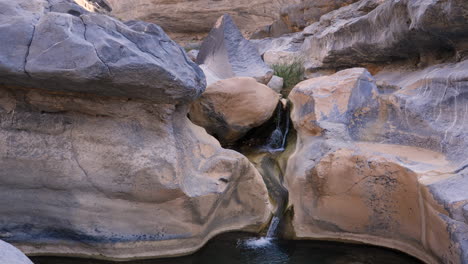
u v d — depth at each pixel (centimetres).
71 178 381
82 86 347
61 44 333
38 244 390
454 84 432
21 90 375
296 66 832
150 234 395
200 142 445
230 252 412
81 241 388
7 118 380
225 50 715
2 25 337
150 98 382
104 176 383
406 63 625
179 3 1578
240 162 435
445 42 509
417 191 378
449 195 342
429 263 374
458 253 318
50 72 330
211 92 558
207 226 422
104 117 388
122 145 383
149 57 362
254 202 455
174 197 390
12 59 331
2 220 385
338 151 436
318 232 450
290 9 1191
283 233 452
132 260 388
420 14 485
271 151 568
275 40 1106
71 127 386
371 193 415
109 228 388
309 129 502
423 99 451
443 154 401
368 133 467
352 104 490
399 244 410
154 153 388
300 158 486
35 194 386
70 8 377
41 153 379
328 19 936
